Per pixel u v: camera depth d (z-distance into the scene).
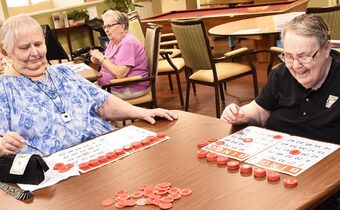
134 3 7.73
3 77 1.97
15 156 1.49
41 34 1.98
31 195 1.38
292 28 1.59
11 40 1.91
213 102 4.59
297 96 1.74
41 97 1.98
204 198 1.21
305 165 1.31
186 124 1.84
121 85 3.47
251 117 1.84
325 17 3.43
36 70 1.98
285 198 1.15
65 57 3.35
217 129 1.74
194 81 4.07
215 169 1.38
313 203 1.13
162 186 1.30
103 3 7.12
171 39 5.13
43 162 1.47
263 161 1.38
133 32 4.52
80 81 2.13
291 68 1.63
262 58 5.67
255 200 1.16
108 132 1.91
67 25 6.64
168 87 5.42
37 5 7.19
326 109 1.65
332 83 1.64
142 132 1.81
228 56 3.80
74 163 1.58
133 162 1.53
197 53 3.82
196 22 3.62
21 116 1.92
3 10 6.45
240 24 4.65
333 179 1.21
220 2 7.89
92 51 3.71
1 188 1.45
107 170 1.50
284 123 1.79
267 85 1.88
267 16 4.92
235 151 1.48
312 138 1.69
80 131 1.99
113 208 1.23
